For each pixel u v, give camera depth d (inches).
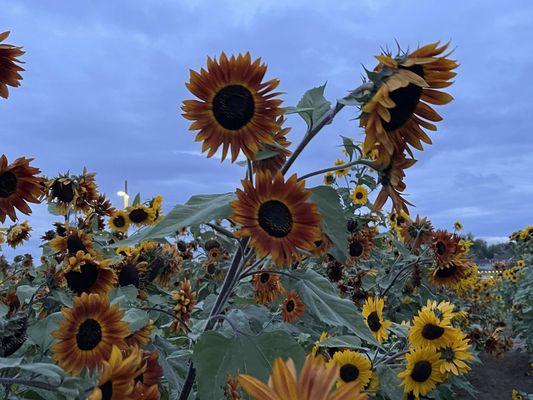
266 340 85.2
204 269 288.7
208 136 88.2
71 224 191.2
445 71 86.3
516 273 473.4
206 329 97.8
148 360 89.1
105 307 82.5
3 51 118.1
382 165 87.8
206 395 81.1
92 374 80.1
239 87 87.8
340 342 139.5
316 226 82.2
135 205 226.4
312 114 90.4
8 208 130.6
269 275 181.6
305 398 29.1
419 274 245.4
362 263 286.8
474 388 323.6
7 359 70.1
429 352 144.1
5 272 182.5
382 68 83.7
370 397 148.6
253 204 81.6
